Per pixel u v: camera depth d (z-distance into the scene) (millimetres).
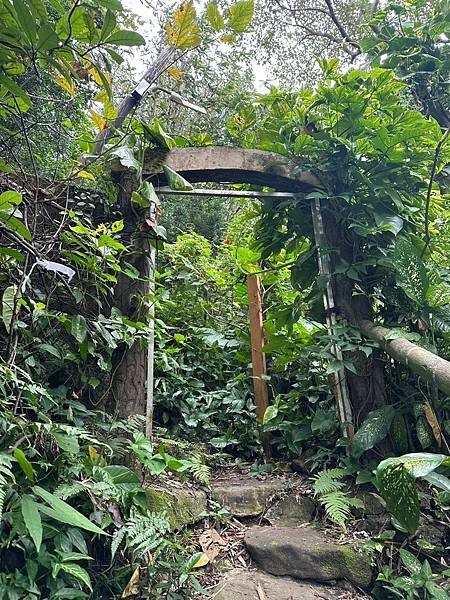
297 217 2592
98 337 1915
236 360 3311
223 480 2385
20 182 1934
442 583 1716
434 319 2096
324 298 2428
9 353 1542
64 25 1344
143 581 1588
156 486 1960
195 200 5980
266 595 1631
